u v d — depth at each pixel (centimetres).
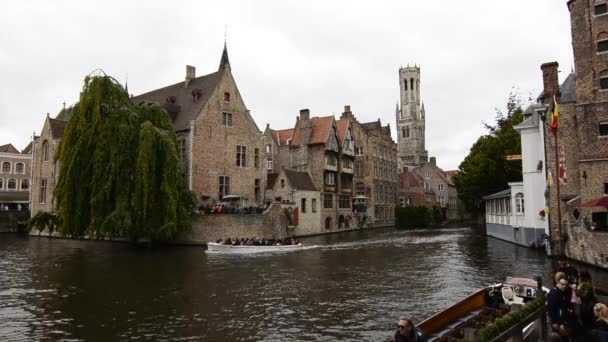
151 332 1146
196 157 3897
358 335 1113
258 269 2144
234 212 3728
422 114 12050
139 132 2936
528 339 852
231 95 4300
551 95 2744
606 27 2352
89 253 2869
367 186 6181
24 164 6400
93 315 1301
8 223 4894
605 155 2308
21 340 1082
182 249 3098
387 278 1872
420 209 6544
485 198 4112
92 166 2847
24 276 1953
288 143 5447
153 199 2917
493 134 5019
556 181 2448
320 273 2017
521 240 2967
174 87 4678
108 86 2970
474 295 1102
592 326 779
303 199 4647
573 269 1101
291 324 1210
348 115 6181
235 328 1178
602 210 2306
